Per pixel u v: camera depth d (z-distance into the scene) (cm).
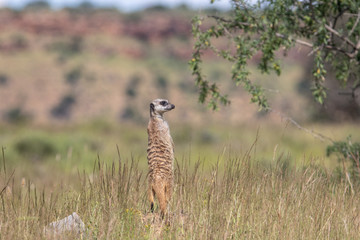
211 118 15325
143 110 17912
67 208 1911
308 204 1905
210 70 19162
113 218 1731
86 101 18562
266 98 2508
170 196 1955
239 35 2539
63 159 5300
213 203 1848
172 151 2038
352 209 1902
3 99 18300
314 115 7719
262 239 1705
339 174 2322
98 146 6731
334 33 2522
